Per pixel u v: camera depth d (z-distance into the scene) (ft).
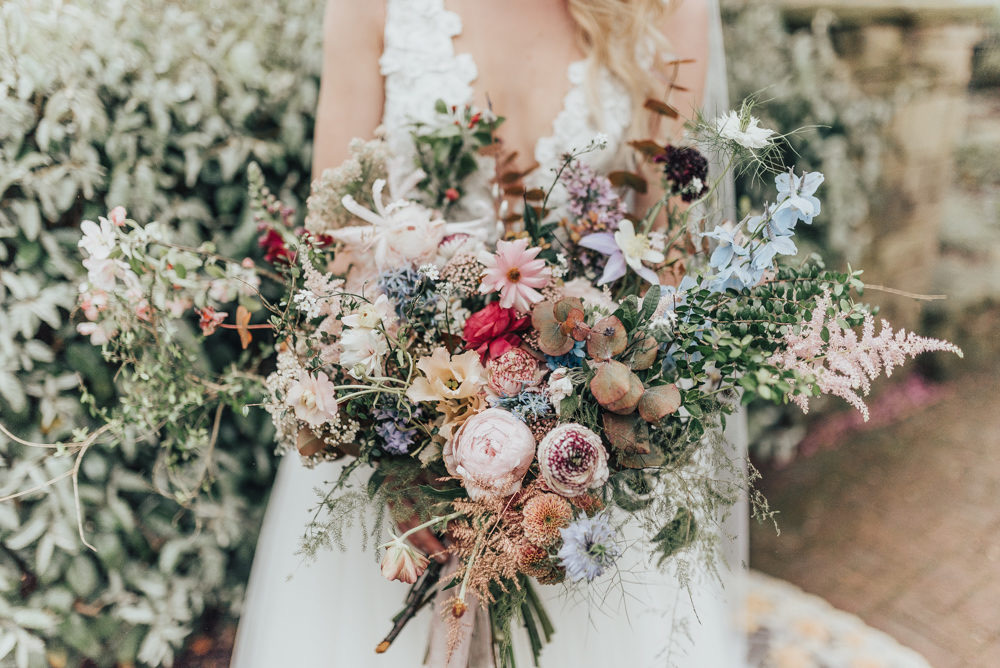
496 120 4.46
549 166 4.75
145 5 5.91
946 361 13.28
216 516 6.99
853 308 3.37
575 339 3.38
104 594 6.46
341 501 3.83
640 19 4.73
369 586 4.65
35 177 5.47
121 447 6.30
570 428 3.19
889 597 9.09
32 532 5.76
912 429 12.23
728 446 3.96
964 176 14.37
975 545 9.87
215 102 6.34
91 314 4.50
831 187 10.13
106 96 5.80
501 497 3.31
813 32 9.86
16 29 5.30
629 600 4.67
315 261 3.97
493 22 4.72
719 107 5.65
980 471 11.19
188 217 6.39
